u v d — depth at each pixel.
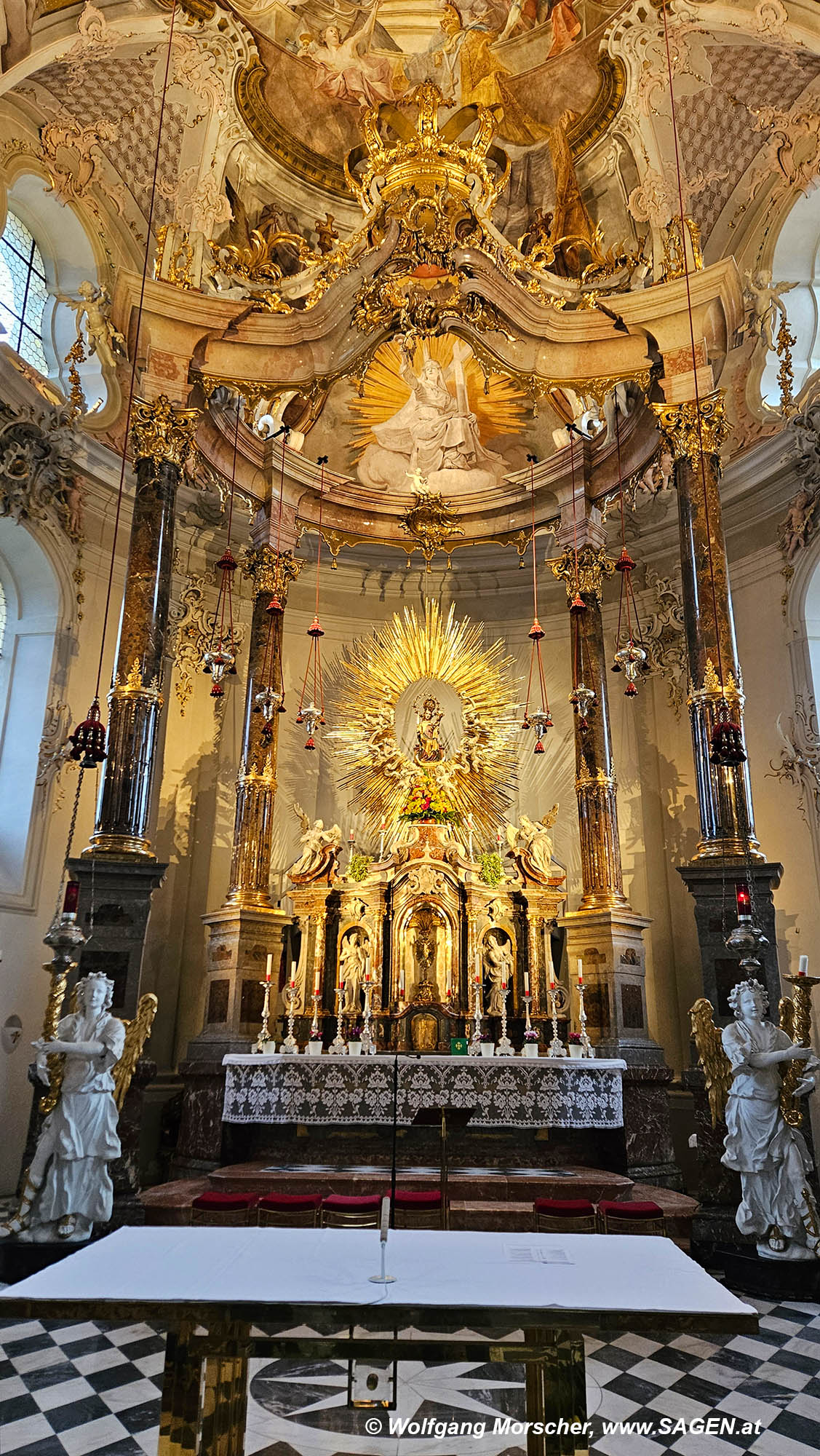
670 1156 8.62
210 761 11.95
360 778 12.71
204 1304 2.71
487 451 13.06
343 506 12.33
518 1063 8.07
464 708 12.84
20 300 10.66
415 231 8.77
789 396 10.34
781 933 9.89
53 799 9.79
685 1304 2.73
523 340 9.35
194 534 12.23
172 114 10.41
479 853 12.24
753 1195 6.26
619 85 10.39
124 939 7.36
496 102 10.93
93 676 10.52
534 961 10.68
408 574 13.87
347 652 13.44
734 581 11.19
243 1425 3.36
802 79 9.78
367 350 9.40
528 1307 2.70
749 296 10.80
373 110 10.87
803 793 9.95
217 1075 8.71
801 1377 4.79
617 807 12.07
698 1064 7.16
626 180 11.10
